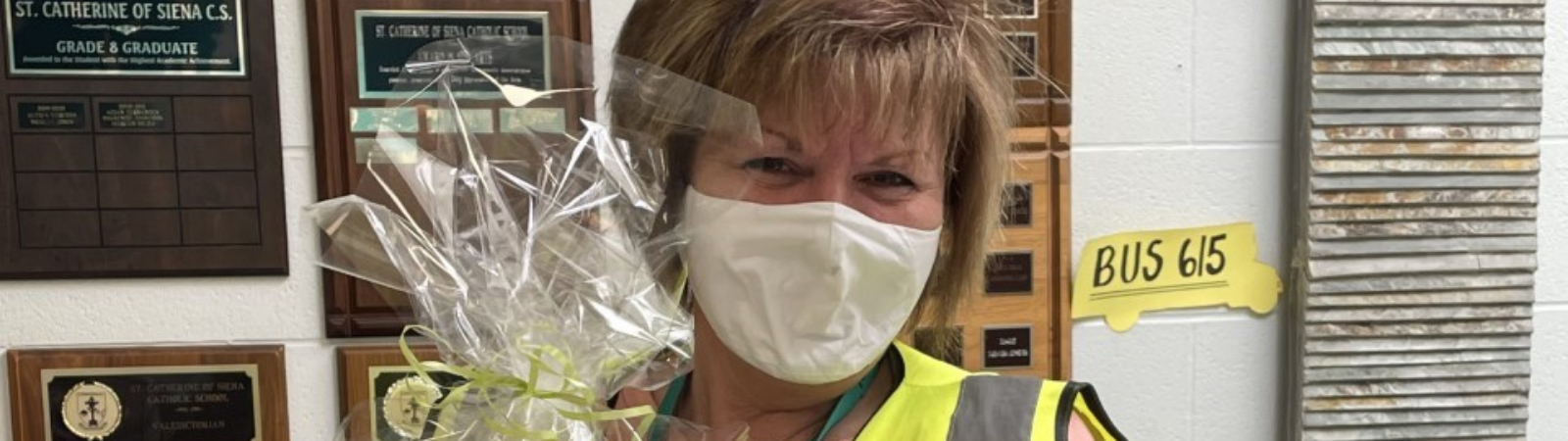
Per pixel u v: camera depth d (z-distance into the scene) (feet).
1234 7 4.02
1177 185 4.06
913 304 2.35
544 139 2.14
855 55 2.05
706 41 2.16
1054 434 2.27
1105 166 4.00
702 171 2.24
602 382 2.07
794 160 2.18
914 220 2.25
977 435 2.27
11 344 3.75
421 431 2.20
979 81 2.23
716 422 2.45
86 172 3.67
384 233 2.09
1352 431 4.09
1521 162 4.00
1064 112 3.93
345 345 3.82
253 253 3.76
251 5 3.67
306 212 2.19
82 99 3.64
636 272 2.11
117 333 3.78
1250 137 4.08
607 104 2.26
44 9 3.61
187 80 3.67
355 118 3.67
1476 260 4.03
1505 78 3.97
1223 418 4.19
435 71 2.19
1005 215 3.74
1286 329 4.17
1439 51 3.93
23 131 3.63
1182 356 4.14
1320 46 3.90
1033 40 3.89
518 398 1.97
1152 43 3.98
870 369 2.46
